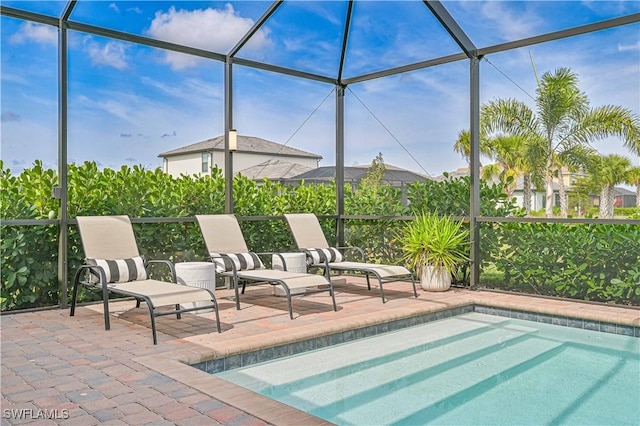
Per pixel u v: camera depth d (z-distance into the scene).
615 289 6.20
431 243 7.23
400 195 8.51
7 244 5.75
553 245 6.70
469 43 7.18
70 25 6.07
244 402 3.06
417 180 8.38
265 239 8.09
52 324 5.23
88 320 5.43
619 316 5.55
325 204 9.01
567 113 9.12
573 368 4.46
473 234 7.39
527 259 6.94
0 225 5.68
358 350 4.97
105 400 3.11
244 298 6.80
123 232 5.95
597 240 6.33
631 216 8.53
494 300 6.58
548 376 4.25
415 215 8.25
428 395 3.81
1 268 5.72
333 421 3.34
